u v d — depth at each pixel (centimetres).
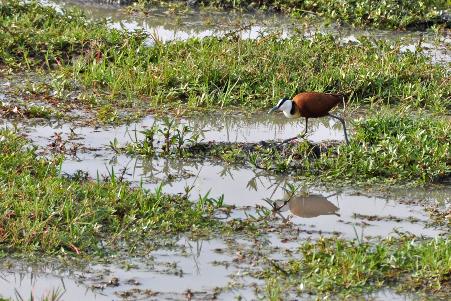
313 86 1648
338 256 1009
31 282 982
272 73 1689
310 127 1536
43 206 1109
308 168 1318
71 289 966
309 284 970
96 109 1565
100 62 1755
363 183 1284
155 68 1680
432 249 1018
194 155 1383
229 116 1567
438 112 1573
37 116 1513
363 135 1397
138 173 1310
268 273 997
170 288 971
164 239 1088
